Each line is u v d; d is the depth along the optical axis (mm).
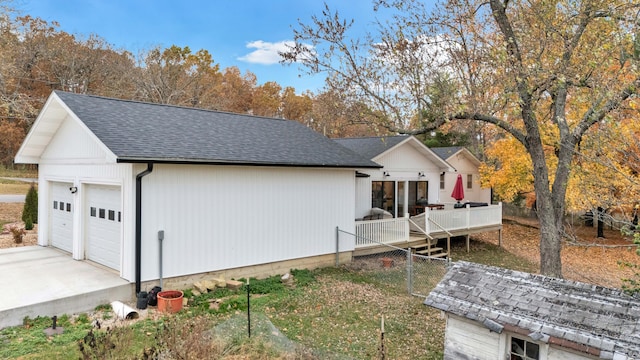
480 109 9641
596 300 5238
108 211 9859
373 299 9633
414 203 19109
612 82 8422
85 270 9586
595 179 8422
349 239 12984
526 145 10031
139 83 31031
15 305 7055
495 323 5312
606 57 8273
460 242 19172
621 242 19594
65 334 6680
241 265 10391
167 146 9039
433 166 19922
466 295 5984
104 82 31703
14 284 8352
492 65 9336
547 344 4961
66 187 11922
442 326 8078
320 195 12188
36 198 16219
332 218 12547
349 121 10508
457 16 9781
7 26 17688
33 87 29312
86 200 10742
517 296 5676
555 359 4973
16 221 17672
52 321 7125
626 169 8812
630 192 7758
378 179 17016
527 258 16953
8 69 18375
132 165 8578
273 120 14578
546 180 9828
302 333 7422
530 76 9023
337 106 10312
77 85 31734
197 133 10641
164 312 7980
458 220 16938
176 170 9164
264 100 41312
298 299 9312
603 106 8633
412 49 9898
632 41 7844
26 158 12617
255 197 10625
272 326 7023
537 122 10336
